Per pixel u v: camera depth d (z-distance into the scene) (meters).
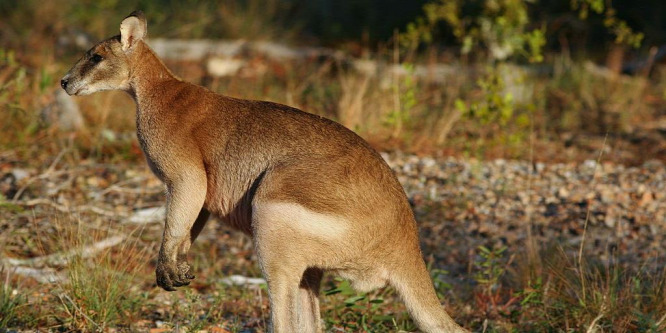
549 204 13.23
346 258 7.50
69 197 12.73
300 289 8.16
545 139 16.67
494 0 17.56
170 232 8.20
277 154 7.81
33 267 10.23
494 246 10.74
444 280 10.59
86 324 8.75
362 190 7.50
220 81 19.47
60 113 15.18
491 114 15.36
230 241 12.00
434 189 13.79
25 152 14.24
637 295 9.11
